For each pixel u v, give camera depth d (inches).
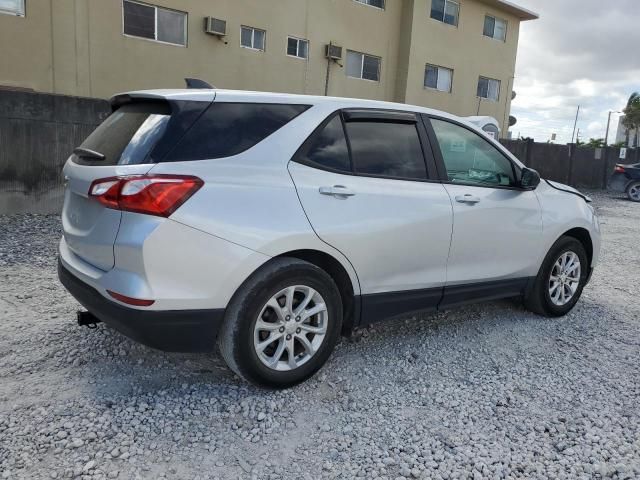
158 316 111.8
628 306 216.8
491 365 152.9
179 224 111.3
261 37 686.5
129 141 120.2
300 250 128.9
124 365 140.2
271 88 703.1
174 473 99.7
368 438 114.2
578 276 198.7
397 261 144.4
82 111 343.3
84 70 548.7
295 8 708.7
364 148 143.2
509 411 127.8
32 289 196.4
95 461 101.4
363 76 815.7
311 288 129.3
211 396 127.2
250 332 121.4
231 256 116.5
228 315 120.7
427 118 159.3
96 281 117.0
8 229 290.0
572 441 116.5
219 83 654.5
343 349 158.1
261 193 121.7
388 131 149.6
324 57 754.2
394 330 175.5
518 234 173.9
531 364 155.0
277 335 126.8
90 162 125.7
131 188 110.3
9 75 506.6
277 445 110.3
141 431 112.0
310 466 104.2
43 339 153.2
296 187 127.0
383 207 140.3
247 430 115.0
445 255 155.3
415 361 152.9
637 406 132.9
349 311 141.3
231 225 116.7
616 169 717.9
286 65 714.2
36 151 331.9
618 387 142.6
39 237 277.0
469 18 921.5
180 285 112.8
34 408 118.0
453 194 156.6
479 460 107.9
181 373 137.6
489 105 999.6
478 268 165.5
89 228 121.4
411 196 146.6
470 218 159.3
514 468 106.1
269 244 120.7
